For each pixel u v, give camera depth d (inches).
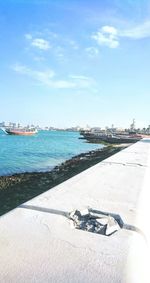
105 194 180.2
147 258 103.7
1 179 585.9
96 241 106.3
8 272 83.6
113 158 422.3
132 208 151.9
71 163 925.2
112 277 82.7
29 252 95.6
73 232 113.6
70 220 127.7
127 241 107.7
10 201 396.8
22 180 572.1
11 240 103.9
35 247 99.1
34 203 150.0
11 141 2827.3
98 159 948.0
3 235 107.9
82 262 90.3
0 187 494.0
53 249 98.1
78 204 152.7
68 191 183.8
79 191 185.2
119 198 172.2
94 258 93.1
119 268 87.6
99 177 244.5
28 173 696.4
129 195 181.5
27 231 112.3
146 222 137.9
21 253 94.7
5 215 130.3
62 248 99.1
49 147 2048.5
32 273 83.4
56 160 1173.7
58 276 82.3
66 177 607.5
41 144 2429.9
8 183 536.1
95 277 82.4
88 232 114.6
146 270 95.6
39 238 106.4
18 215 130.7
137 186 212.4
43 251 96.5
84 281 80.4
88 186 203.2
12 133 4325.8
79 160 1008.2
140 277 88.8
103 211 143.3
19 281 79.5
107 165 336.5
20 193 448.1
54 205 147.9
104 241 106.7
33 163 1053.2
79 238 108.1
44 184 526.6
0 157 1282.0
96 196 173.8
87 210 139.1
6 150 1706.4
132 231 119.3
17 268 85.7
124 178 244.4
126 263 90.7
